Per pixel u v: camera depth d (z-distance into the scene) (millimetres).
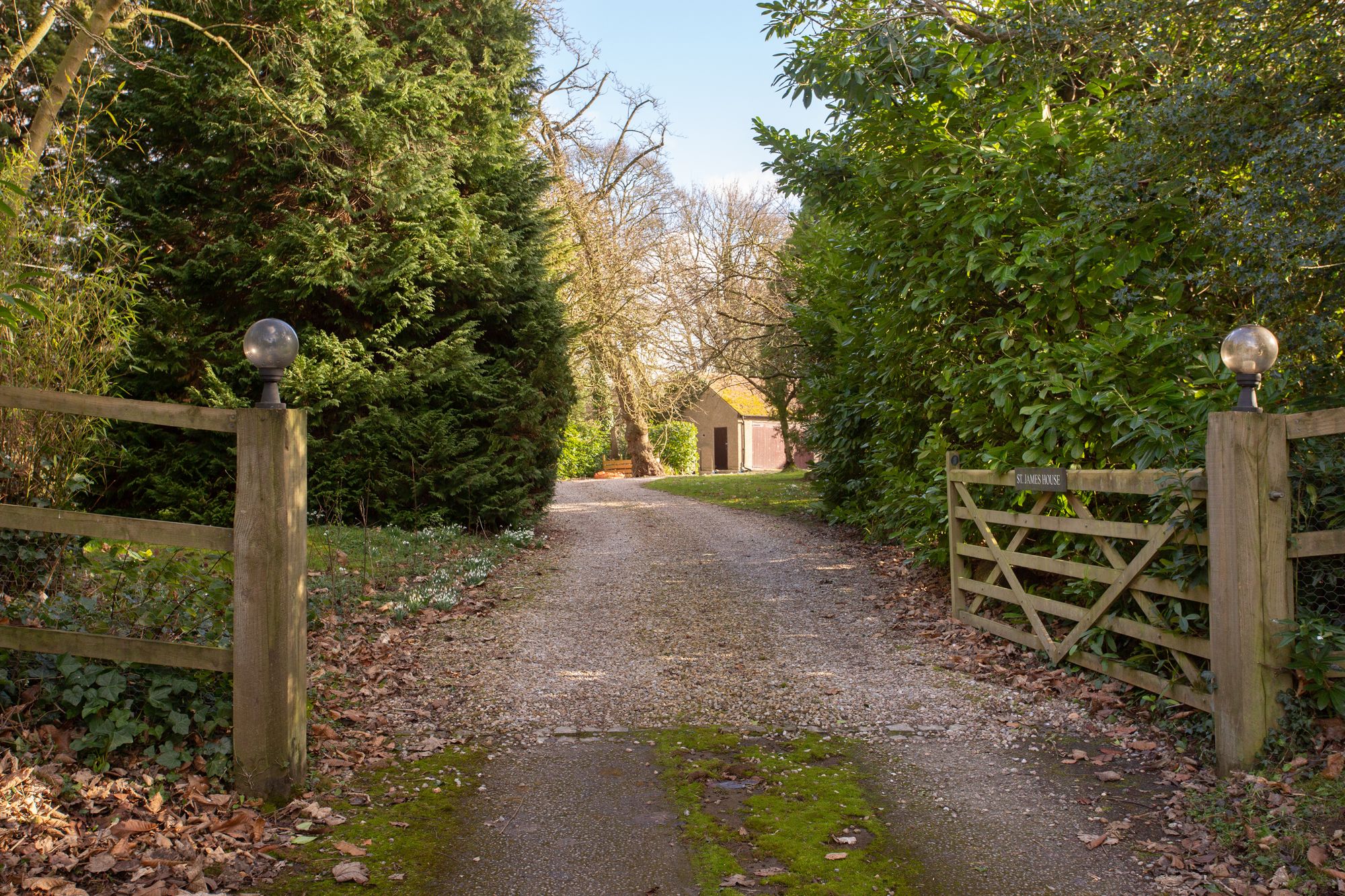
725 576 8844
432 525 10953
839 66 6477
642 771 3986
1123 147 5074
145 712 3584
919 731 4480
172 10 9680
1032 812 3486
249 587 3387
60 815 3041
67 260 5156
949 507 6816
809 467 13758
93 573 4367
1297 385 4469
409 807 3561
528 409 11836
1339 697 3400
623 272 21969
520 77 12930
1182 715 4211
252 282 10172
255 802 3395
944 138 6496
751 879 2990
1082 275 5578
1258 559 3494
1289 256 4172
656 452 32250
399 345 11156
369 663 5582
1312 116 4328
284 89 10125
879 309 7840
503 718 4699
